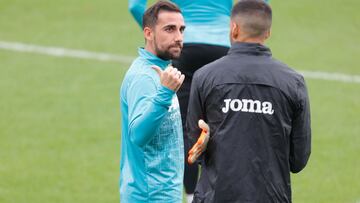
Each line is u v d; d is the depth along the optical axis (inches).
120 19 2047.2
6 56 1772.9
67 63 1726.1
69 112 1438.2
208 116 677.3
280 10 2110.0
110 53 1800.0
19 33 1948.8
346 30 1974.7
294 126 672.4
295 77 669.9
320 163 1199.6
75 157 1232.8
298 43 1872.5
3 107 1460.4
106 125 1376.7
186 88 948.6
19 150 1259.8
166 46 681.6
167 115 679.7
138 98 665.0
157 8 682.8
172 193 685.9
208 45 941.2
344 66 1716.3
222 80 667.4
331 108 1459.2
